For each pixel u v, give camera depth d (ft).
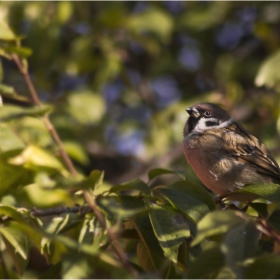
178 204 19.25
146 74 49.62
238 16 48.78
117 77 51.24
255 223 16.51
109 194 20.08
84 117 42.32
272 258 16.34
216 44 50.08
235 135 35.29
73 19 46.24
